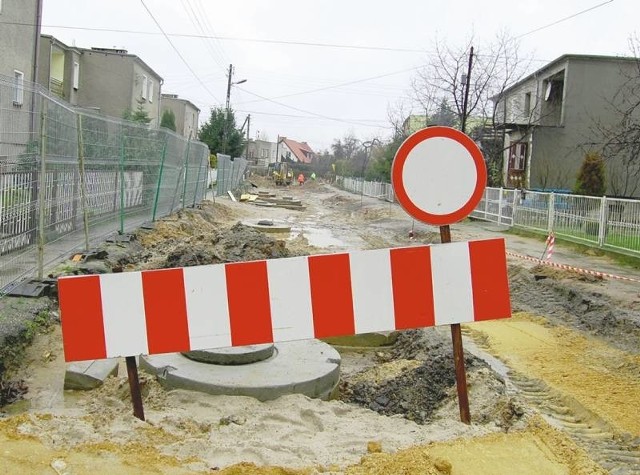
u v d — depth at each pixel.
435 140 4.23
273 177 73.25
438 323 4.30
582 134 30.94
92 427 3.93
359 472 3.54
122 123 12.97
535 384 7.05
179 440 3.90
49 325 7.15
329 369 5.86
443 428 4.36
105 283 3.98
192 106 57.53
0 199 7.03
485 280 4.33
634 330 9.13
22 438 3.62
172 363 5.75
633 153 22.48
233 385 5.27
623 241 15.94
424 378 6.53
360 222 30.98
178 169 19.72
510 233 23.39
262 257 12.73
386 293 4.26
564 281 12.57
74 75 34.34
